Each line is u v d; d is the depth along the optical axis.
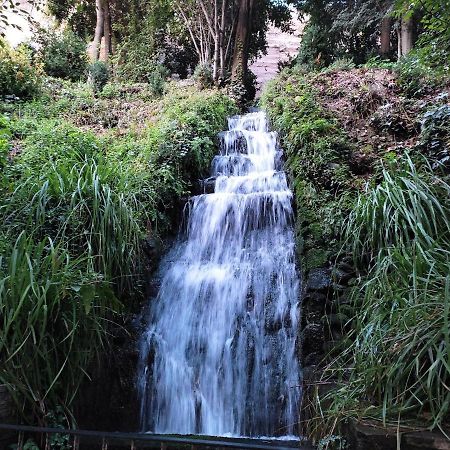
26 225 3.54
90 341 3.11
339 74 7.73
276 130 6.78
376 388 2.29
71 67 11.11
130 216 4.01
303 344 3.49
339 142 5.06
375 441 1.99
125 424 3.53
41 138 5.71
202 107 7.08
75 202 3.80
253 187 5.64
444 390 2.09
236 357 3.82
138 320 4.07
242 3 11.07
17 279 2.75
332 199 4.49
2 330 2.70
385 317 2.63
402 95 6.42
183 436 3.18
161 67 11.30
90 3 14.16
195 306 4.22
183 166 5.71
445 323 2.02
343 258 3.77
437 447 1.89
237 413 3.62
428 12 4.37
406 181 3.63
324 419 2.49
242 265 4.49
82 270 3.42
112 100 9.04
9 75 8.08
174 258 4.85
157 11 11.98
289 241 4.69
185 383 3.85
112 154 5.66
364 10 10.40
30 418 2.79
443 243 3.24
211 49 11.33
